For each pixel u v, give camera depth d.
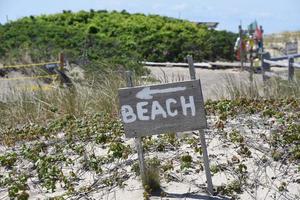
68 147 6.81
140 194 5.36
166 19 29.69
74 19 27.77
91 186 5.69
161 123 5.15
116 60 16.12
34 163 6.45
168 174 5.66
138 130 5.17
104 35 25.36
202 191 5.34
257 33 24.14
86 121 7.87
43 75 14.04
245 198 5.22
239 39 23.59
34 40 21.81
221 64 21.61
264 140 6.50
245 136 6.67
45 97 9.44
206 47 25.22
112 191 5.52
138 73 12.19
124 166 6.06
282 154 6.03
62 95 9.32
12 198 5.59
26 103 9.13
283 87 10.23
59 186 5.83
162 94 5.13
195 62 23.52
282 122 7.04
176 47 24.22
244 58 23.12
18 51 19.03
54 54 18.56
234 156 5.93
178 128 5.14
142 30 26.55
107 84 9.26
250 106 8.03
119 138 6.93
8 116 8.90
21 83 12.91
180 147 6.48
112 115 8.33
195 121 5.12
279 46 31.86
